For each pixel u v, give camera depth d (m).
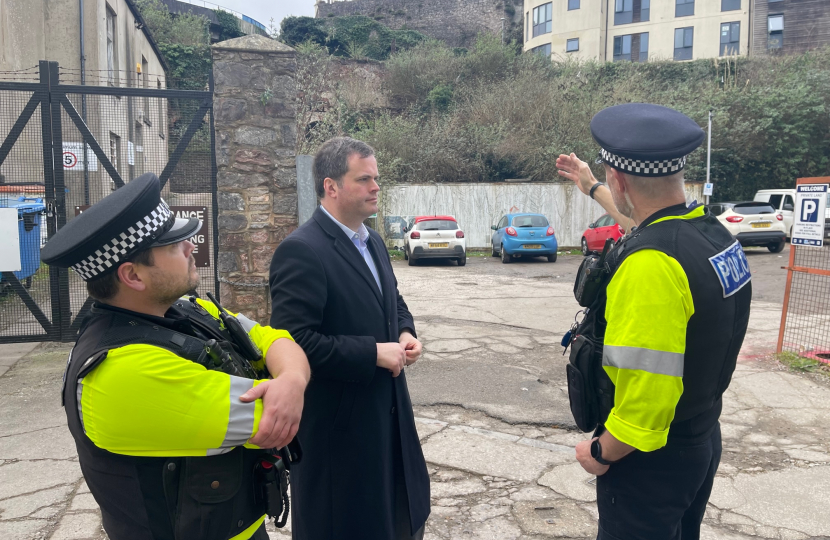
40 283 6.16
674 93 22.08
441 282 11.64
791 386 4.83
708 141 19.16
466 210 17.83
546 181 19.67
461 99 24.88
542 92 21.89
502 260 15.31
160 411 1.13
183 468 1.21
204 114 6.06
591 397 1.69
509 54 26.81
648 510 1.62
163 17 28.05
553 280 11.92
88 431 1.16
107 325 1.23
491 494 3.13
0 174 6.56
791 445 3.73
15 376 5.14
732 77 24.50
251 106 5.97
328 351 1.85
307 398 1.99
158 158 6.25
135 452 1.16
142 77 18.73
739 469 3.41
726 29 32.22
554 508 2.99
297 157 6.09
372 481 1.97
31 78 12.52
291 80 6.04
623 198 1.69
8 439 3.82
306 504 1.98
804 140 20.34
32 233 6.89
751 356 5.75
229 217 6.00
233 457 1.25
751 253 15.44
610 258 1.63
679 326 1.45
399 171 19.17
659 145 1.56
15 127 5.73
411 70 26.48
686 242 1.50
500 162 20.12
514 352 6.08
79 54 13.03
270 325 1.95
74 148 6.68
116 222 1.17
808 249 9.66
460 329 7.18
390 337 2.13
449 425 4.10
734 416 4.21
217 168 6.02
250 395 1.21
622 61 26.83
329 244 2.04
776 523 2.84
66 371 1.23
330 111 20.81
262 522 1.44
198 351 1.24
